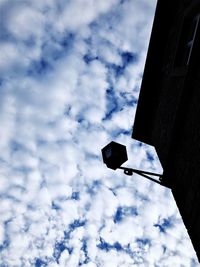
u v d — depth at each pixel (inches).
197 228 175.2
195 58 197.3
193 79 197.9
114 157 222.5
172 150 220.1
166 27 281.7
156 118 285.6
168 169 222.4
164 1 273.7
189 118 199.9
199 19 202.7
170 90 245.9
